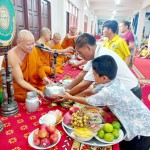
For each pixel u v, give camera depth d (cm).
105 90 96
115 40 213
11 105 113
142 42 986
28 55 151
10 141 87
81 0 855
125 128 96
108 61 96
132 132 97
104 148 85
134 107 99
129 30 313
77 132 88
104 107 115
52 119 100
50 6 405
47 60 222
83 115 99
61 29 473
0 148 82
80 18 876
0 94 117
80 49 118
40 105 127
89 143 85
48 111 118
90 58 124
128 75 127
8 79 111
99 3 1130
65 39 368
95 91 122
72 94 134
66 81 170
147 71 489
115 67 97
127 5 1066
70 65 262
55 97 122
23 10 289
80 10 866
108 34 213
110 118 102
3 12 102
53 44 303
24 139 89
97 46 123
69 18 605
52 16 425
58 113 107
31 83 161
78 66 249
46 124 93
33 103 113
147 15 1063
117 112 100
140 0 958
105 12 1548
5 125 101
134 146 113
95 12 1570
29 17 313
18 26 275
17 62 140
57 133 88
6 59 110
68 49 282
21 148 82
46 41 262
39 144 82
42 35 256
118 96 95
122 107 98
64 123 99
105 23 215
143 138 109
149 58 746
